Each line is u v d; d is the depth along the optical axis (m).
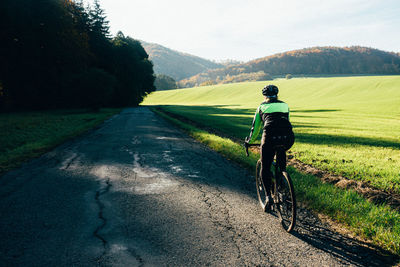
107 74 33.25
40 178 5.30
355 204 3.98
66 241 2.92
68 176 5.48
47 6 28.94
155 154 7.95
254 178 5.61
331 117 28.17
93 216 3.58
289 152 9.20
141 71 53.78
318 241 3.08
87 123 16.42
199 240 3.01
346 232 3.32
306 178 5.42
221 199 4.34
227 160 7.34
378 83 71.88
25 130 13.07
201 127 16.97
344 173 6.59
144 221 3.46
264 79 185.25
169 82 175.50
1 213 3.62
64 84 32.16
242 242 3.00
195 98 100.62
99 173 5.76
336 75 187.38
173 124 17.98
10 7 25.44
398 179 5.91
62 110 34.53
